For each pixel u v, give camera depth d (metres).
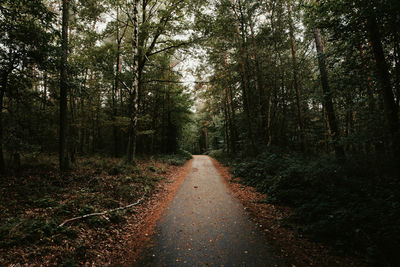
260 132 14.49
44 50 6.17
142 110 19.31
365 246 3.14
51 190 6.04
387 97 4.83
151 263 3.38
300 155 10.47
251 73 14.81
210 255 3.57
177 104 21.69
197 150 58.59
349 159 6.38
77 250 3.51
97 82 13.81
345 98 7.20
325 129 13.63
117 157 15.51
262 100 14.57
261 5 12.17
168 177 11.26
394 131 4.71
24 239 3.39
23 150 6.51
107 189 6.93
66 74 7.74
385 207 3.69
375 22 4.78
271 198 6.28
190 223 5.05
